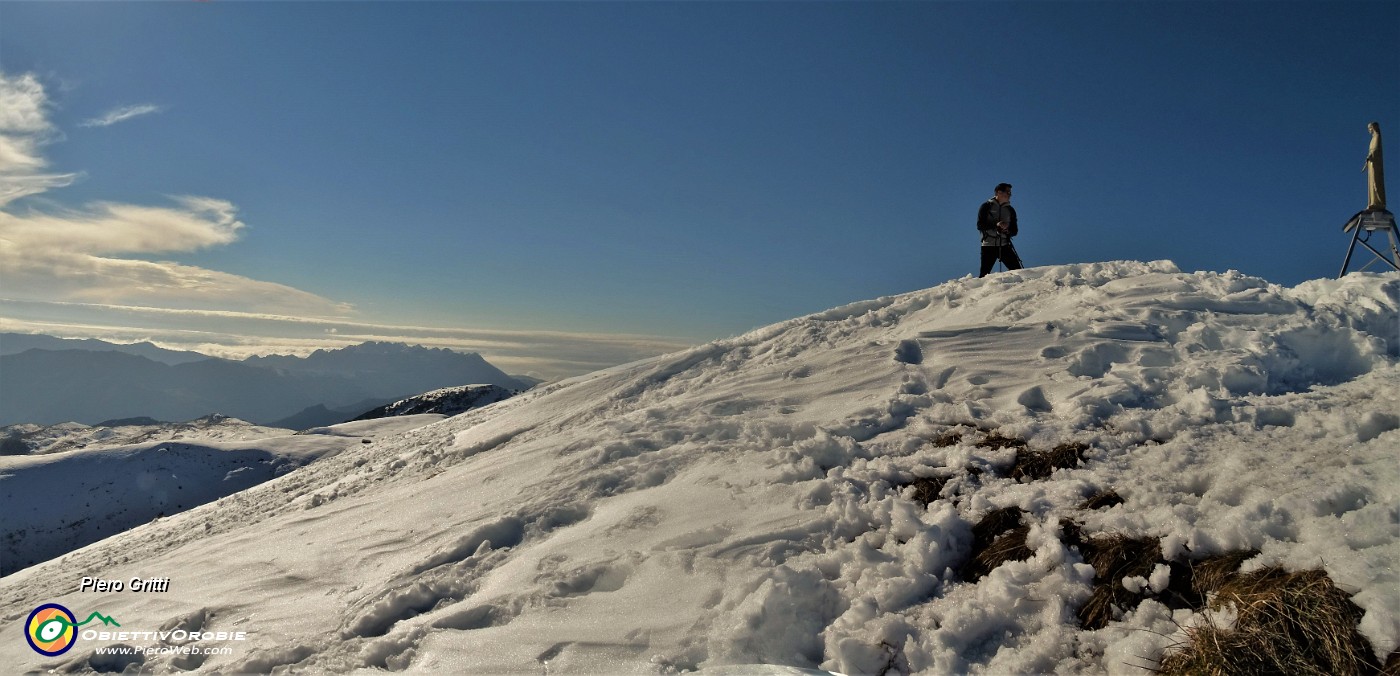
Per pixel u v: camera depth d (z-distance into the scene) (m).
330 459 16.97
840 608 4.77
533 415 12.80
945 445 6.73
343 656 5.17
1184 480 5.07
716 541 5.69
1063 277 11.24
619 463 7.86
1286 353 7.15
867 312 12.75
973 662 4.14
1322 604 3.52
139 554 11.33
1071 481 5.42
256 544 8.40
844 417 7.79
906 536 5.30
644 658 4.53
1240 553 4.13
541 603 5.33
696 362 12.53
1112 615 4.18
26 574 14.23
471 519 7.32
